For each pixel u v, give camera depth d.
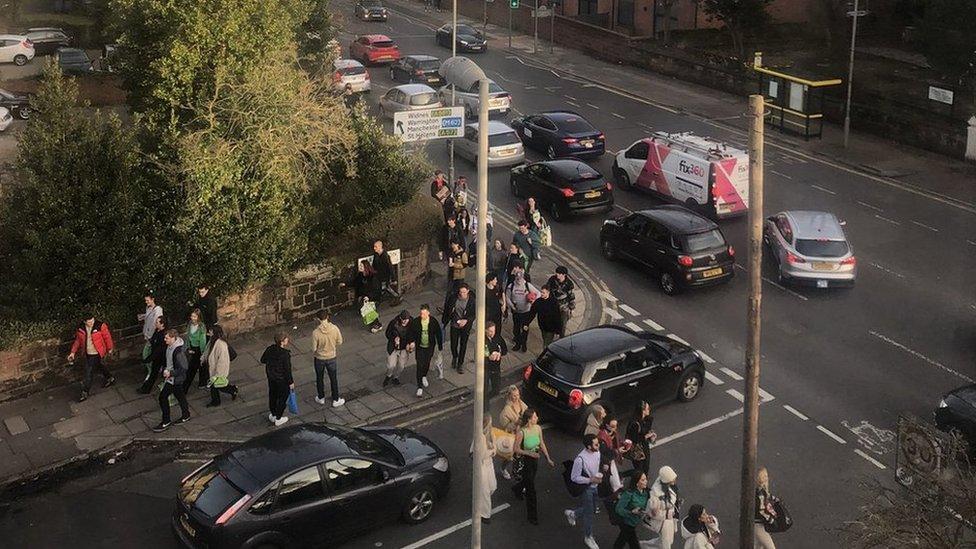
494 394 19.17
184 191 20.70
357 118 23.94
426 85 39.56
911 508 12.34
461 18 64.06
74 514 15.46
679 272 23.62
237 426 17.98
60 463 16.86
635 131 37.97
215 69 21.81
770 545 13.93
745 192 28.52
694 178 28.59
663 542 13.64
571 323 22.42
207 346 18.81
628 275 25.31
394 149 23.89
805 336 21.80
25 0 54.03
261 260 21.08
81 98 39.84
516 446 14.87
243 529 13.51
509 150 32.81
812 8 53.72
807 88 36.66
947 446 14.09
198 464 16.86
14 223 19.33
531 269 25.38
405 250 23.72
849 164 34.41
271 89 21.62
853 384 19.61
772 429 18.00
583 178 28.50
